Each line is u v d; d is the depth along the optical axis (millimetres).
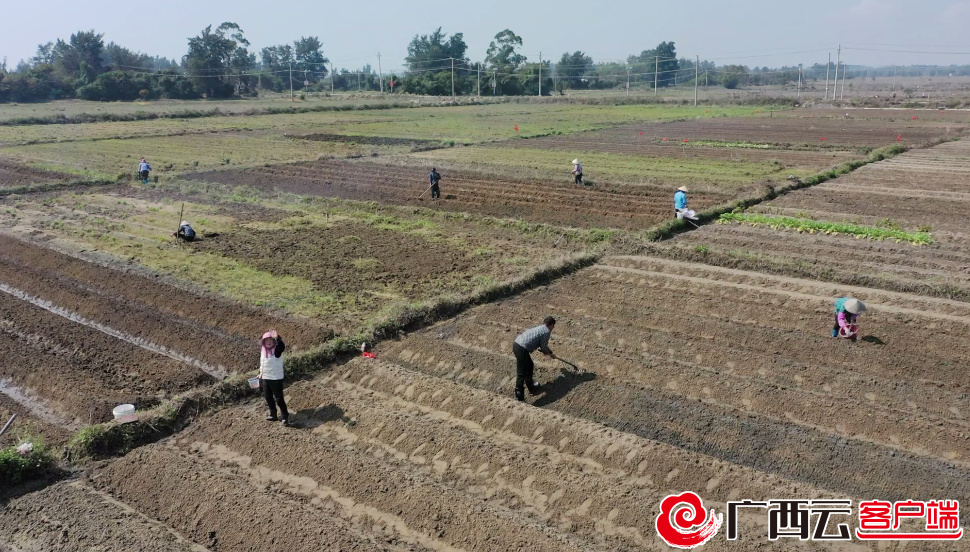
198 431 11898
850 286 18125
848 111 77312
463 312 16859
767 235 23234
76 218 26766
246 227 25125
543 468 10328
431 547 9016
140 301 17797
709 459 10414
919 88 170250
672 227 23812
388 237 23688
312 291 18297
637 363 13641
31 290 18953
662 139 50406
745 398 12391
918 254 20875
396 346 14984
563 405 12547
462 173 35562
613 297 17641
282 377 11766
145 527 9398
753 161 38844
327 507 9844
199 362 14555
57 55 121750
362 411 12164
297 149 46438
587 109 86250
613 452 10758
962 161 38344
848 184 32219
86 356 14562
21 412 12547
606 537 9102
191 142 50688
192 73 116375
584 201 28625
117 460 11000
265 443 11289
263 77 149375
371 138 50875
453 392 12672
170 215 27172
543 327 12547
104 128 60094
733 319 16047
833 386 12719
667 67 188625
